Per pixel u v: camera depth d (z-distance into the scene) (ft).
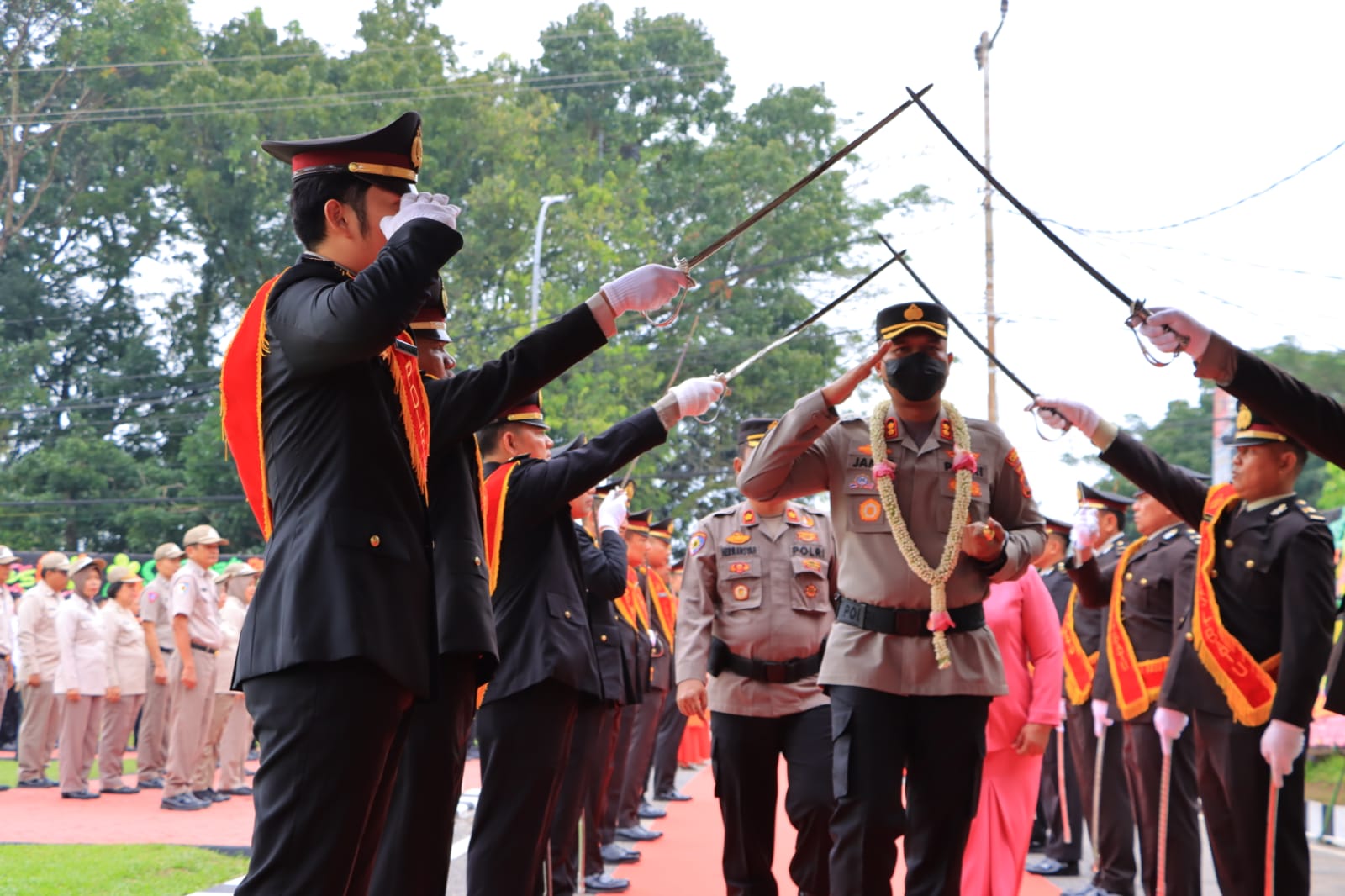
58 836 31.99
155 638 44.19
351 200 10.92
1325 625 17.16
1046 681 22.13
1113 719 26.61
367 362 10.47
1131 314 12.89
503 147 117.29
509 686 17.85
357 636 9.70
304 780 9.66
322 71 118.01
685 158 134.82
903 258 18.17
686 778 54.85
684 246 122.72
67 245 118.11
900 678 17.16
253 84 113.29
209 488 111.86
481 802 17.95
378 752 9.90
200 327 119.24
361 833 9.89
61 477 109.19
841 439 18.15
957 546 17.22
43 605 46.16
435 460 13.71
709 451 121.19
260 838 9.73
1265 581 17.78
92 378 116.26
